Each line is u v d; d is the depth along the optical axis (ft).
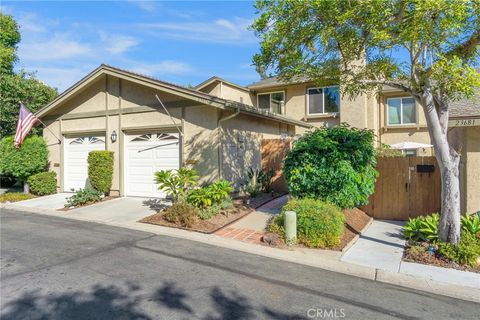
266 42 21.70
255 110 34.83
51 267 16.58
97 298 13.20
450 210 18.65
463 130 24.58
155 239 22.20
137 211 30.58
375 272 16.56
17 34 73.51
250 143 39.70
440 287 14.83
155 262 17.57
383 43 18.84
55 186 42.73
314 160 24.66
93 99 40.70
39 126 49.73
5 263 17.12
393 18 17.75
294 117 58.70
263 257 18.94
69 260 17.66
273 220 24.29
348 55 21.74
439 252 18.29
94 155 36.47
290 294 13.98
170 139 35.76
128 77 35.55
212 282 15.03
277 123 48.26
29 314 11.86
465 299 14.05
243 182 37.42
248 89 61.21
